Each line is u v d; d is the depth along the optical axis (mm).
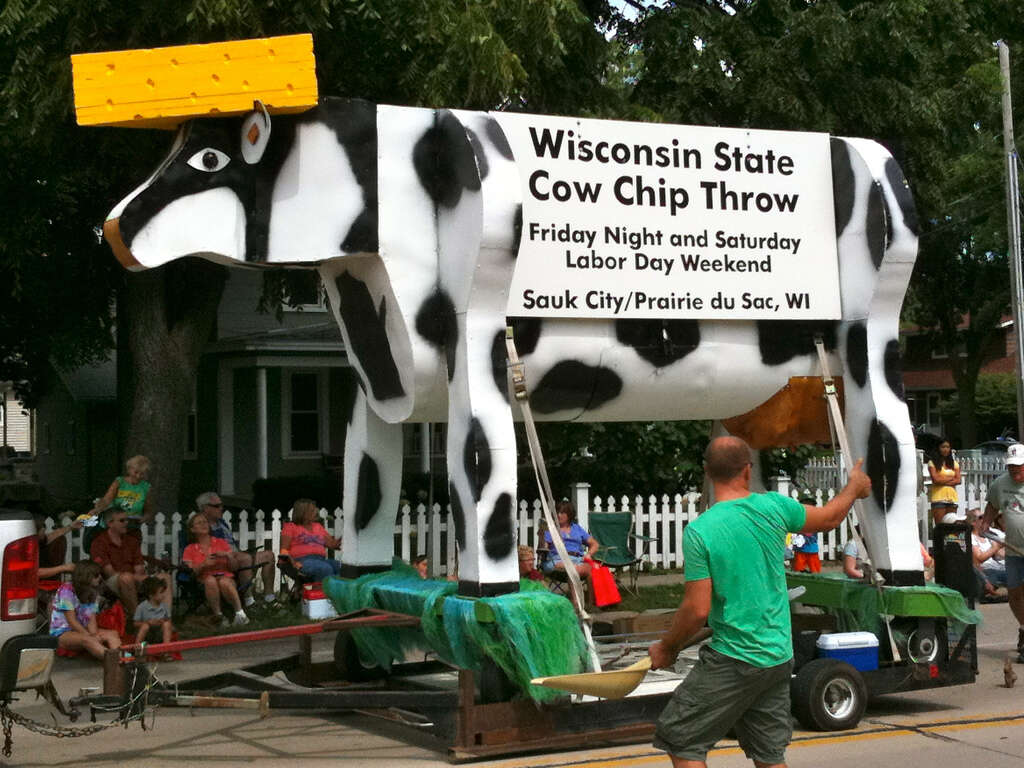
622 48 17672
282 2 11289
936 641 8375
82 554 12938
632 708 7496
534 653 7000
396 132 7414
